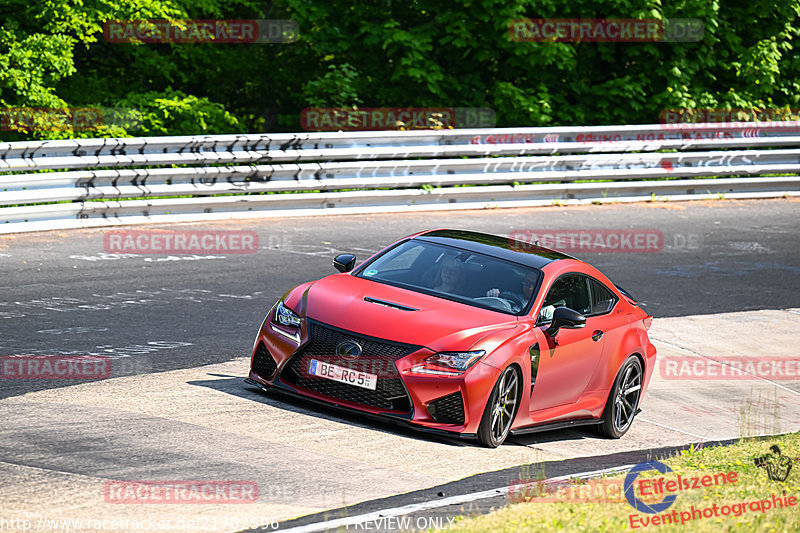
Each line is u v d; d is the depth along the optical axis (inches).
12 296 1062.4
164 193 1540.4
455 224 1739.7
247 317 1090.7
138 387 802.2
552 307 846.5
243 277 1269.7
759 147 2447.1
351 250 1482.5
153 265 1282.0
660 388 1115.3
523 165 1973.4
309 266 1359.5
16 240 1338.6
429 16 2504.9
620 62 2630.4
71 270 1210.0
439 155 1887.3
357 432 748.6
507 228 1744.6
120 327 994.1
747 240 1868.8
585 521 540.1
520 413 802.2
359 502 593.9
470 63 2519.7
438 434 752.3
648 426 984.3
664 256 1680.6
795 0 2682.1
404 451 720.3
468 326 780.6
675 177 2213.3
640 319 959.0
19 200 1368.1
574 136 2065.7
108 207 1476.4
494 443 778.2
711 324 1347.2
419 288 845.2
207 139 1596.9
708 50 2623.0
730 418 1038.4
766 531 557.6
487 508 589.6
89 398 759.1
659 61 2591.0
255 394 816.3
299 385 791.1
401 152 1836.9
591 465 774.5
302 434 726.5
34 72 1950.1
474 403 753.6
